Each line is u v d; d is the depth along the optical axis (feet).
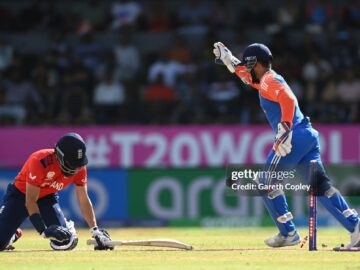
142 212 182.39
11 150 200.03
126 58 226.79
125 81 221.25
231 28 236.43
